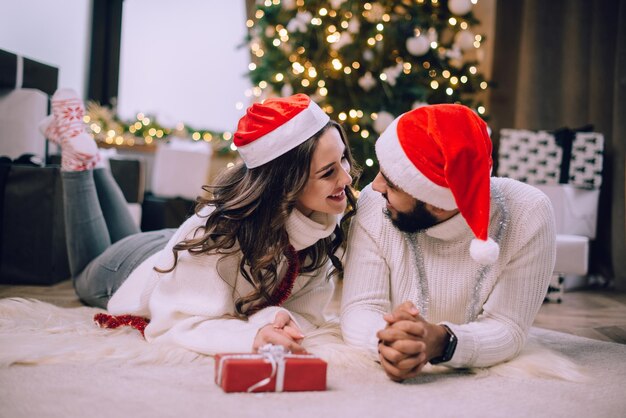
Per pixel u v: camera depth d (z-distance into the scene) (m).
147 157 4.11
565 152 3.10
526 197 1.20
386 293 1.27
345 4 3.22
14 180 2.43
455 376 1.12
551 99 3.42
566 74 3.35
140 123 4.29
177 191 3.43
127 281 1.58
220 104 4.73
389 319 1.05
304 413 0.88
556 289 2.56
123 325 1.42
